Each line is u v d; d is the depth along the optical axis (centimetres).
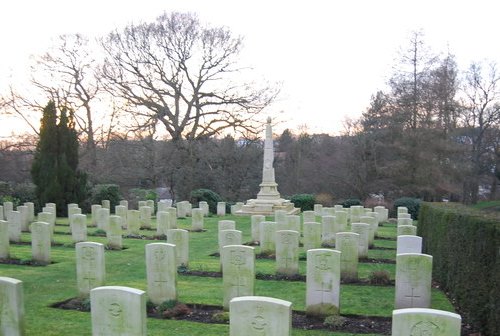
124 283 1034
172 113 3391
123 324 582
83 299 879
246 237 1820
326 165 4144
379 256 1405
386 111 3562
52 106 2489
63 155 2473
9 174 3541
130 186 3616
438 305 882
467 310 782
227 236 1178
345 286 1014
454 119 3506
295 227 1616
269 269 1183
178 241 1192
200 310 844
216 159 3656
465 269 812
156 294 859
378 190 3756
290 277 1095
